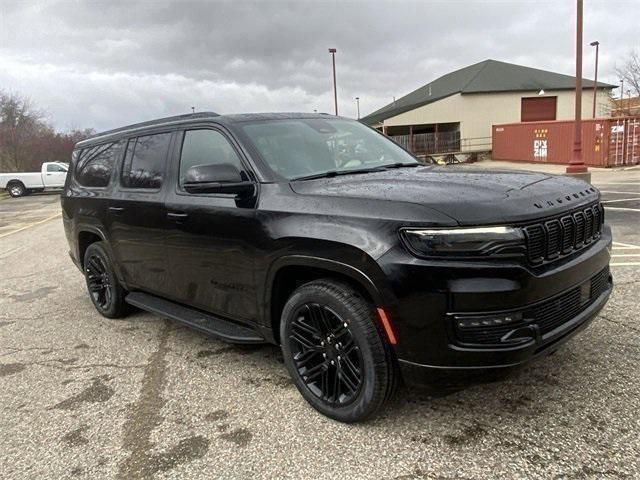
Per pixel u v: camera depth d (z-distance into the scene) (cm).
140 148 452
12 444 307
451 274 245
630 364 342
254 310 340
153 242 418
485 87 3716
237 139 355
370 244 263
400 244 256
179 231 384
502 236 245
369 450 274
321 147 379
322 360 310
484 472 249
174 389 362
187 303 407
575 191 303
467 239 244
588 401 302
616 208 1019
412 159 424
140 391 363
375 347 274
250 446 287
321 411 311
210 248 360
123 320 529
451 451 268
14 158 4106
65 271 814
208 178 321
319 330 303
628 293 481
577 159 1485
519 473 246
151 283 443
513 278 246
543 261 263
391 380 277
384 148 423
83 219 521
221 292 363
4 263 938
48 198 2661
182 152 402
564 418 288
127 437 305
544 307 262
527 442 270
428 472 253
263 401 336
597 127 2312
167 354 428
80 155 566
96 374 398
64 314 568
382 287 259
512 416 294
